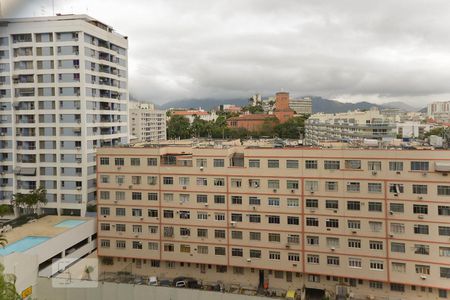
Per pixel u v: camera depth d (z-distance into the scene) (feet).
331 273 153.38
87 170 203.41
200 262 166.91
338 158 152.56
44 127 204.95
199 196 166.81
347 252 151.84
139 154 172.55
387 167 147.33
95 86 212.02
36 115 205.05
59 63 202.69
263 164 159.94
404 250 145.69
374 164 149.18
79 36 200.44
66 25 200.34
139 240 173.27
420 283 143.64
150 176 171.63
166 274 173.17
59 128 203.21
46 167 204.95
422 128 431.43
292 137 536.01
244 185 161.89
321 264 154.71
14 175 206.49
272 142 204.64
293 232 157.48
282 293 157.79
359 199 150.41
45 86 204.23
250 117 586.45
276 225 159.02
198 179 166.61
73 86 201.36
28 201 189.57
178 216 169.07
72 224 177.68
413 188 144.46
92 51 210.18
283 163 157.89
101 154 176.96
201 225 166.61
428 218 142.51
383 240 147.95
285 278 161.17
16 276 124.36
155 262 174.70
